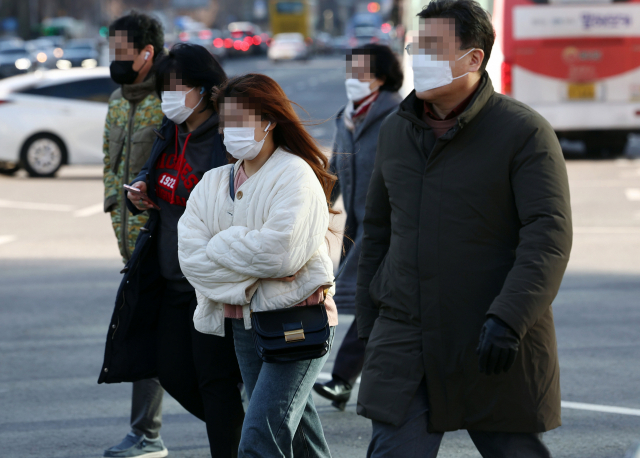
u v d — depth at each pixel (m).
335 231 13.38
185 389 14.45
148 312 14.55
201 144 14.24
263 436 11.74
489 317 10.31
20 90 57.16
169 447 17.41
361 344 19.20
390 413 11.20
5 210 46.69
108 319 27.03
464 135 10.98
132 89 15.91
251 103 11.67
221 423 13.72
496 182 10.80
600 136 59.97
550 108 58.16
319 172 12.27
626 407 19.17
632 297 28.66
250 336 12.41
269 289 11.87
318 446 12.95
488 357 10.20
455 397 11.08
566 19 57.38
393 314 11.51
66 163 57.69
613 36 57.41
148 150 15.75
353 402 19.94
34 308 28.34
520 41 57.78
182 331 14.38
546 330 11.01
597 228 39.75
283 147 12.16
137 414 16.59
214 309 12.62
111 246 38.09
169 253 14.20
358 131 19.22
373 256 12.14
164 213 14.38
